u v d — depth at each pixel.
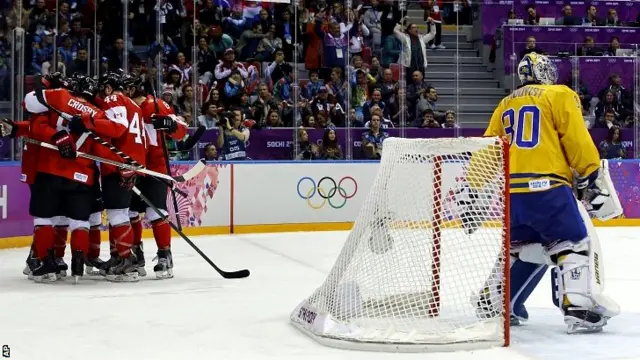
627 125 39.28
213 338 13.12
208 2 37.84
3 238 27.23
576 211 13.49
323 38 39.00
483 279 12.91
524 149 13.69
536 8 43.78
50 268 20.06
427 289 12.59
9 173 27.44
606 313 13.50
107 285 19.61
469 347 12.17
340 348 12.30
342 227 34.44
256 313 15.56
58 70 33.81
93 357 11.83
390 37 39.69
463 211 12.98
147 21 36.06
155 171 21.05
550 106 13.62
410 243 12.95
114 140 20.00
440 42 41.12
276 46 38.97
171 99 35.97
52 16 34.00
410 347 11.97
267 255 25.88
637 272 21.98
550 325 14.28
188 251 26.91
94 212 21.11
